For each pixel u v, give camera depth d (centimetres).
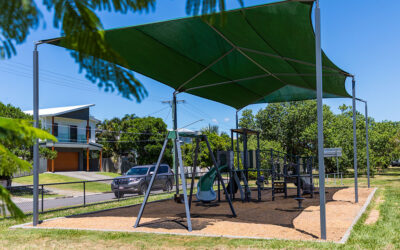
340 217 866
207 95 1380
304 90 1352
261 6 578
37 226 826
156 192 1983
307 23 659
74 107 3891
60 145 3669
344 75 1012
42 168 3619
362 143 3188
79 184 2952
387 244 580
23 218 67
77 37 59
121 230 748
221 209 1072
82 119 3950
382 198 1284
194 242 625
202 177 1273
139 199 1482
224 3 62
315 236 653
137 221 790
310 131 3472
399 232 674
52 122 3600
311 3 574
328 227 741
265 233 688
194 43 843
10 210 66
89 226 810
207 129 4806
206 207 1135
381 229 704
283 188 1399
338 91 1256
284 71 1098
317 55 648
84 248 609
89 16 59
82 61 61
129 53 838
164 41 806
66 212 1105
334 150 2183
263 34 757
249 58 985
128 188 1722
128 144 4078
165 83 1165
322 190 640
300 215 916
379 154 3859
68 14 58
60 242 656
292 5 583
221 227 758
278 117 4041
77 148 3988
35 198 843
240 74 1144
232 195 1365
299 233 682
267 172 2445
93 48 60
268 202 1264
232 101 1495
